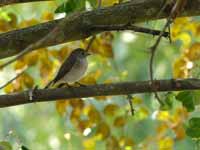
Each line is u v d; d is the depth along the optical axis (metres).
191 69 13.29
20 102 9.91
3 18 13.38
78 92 9.90
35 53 13.64
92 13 10.17
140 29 10.17
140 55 20.00
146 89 9.77
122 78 15.14
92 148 14.40
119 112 14.34
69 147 18.77
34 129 21.42
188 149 17.05
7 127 21.25
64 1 10.95
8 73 16.17
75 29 10.11
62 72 12.49
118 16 10.13
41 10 18.20
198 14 10.12
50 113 21.80
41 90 9.94
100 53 13.98
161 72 17.61
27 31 10.19
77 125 13.98
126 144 14.27
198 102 10.82
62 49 13.87
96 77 14.54
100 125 14.03
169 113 14.27
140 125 17.88
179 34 14.41
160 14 10.07
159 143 14.34
